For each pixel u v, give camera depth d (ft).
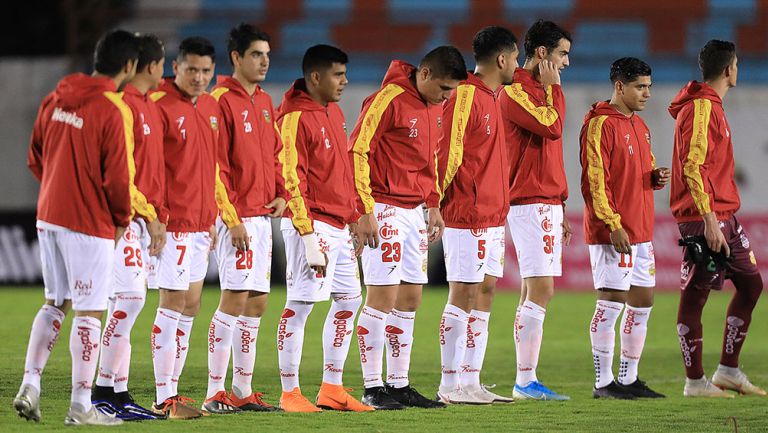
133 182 70.64
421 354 129.39
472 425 77.10
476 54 91.61
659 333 157.58
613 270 96.48
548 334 155.53
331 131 84.02
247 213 81.46
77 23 248.52
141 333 139.13
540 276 94.63
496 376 113.29
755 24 277.64
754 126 233.96
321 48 83.20
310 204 82.84
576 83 261.65
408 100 84.64
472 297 90.12
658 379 113.19
